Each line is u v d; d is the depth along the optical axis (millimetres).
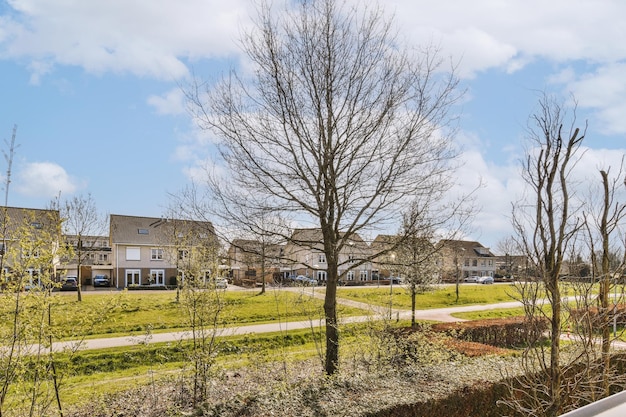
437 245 8953
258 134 8367
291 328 17922
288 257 9102
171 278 46781
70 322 6891
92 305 7285
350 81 8242
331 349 8758
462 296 34719
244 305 23344
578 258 4633
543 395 6301
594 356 4656
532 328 4777
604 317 4520
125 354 12883
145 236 46469
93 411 8156
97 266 45719
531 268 4523
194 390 8461
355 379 6598
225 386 9359
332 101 8234
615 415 2031
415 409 5570
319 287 34000
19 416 6578
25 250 6125
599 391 4887
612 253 5012
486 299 34469
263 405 5535
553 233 4234
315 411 5305
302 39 8344
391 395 5844
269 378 9953
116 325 18094
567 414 2020
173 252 29719
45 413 6719
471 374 6887
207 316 9039
